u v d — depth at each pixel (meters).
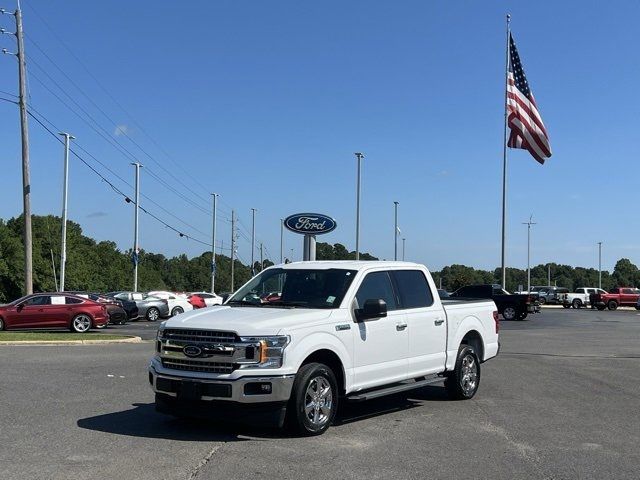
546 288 69.12
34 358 14.99
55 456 6.54
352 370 7.95
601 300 54.75
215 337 7.20
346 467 6.23
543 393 10.81
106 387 10.80
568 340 21.97
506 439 7.49
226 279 131.25
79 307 24.17
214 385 7.03
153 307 34.25
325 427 7.57
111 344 19.30
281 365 7.11
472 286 37.34
